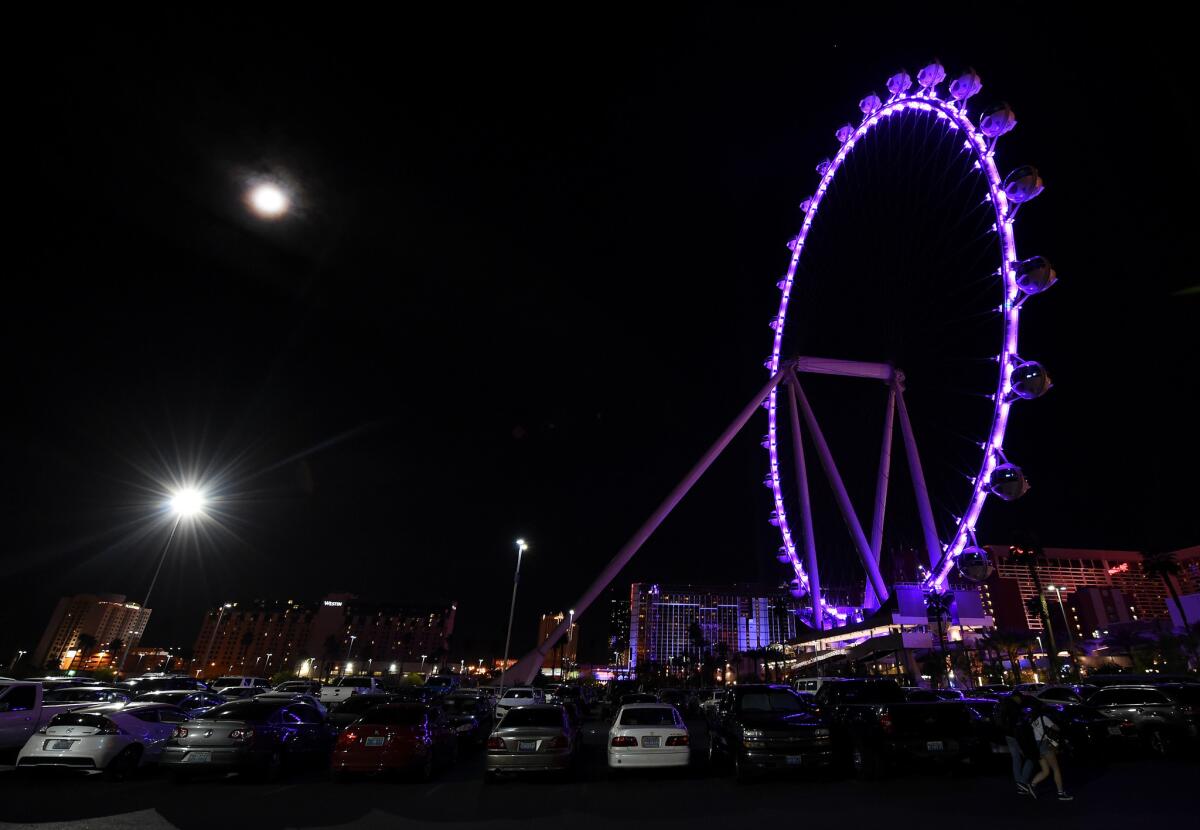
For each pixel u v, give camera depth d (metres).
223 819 10.16
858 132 56.41
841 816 9.83
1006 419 44.19
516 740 13.40
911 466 67.69
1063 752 14.80
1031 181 38.94
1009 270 42.31
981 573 50.03
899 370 72.06
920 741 12.34
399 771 13.61
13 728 14.73
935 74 45.72
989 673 96.44
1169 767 13.70
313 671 176.00
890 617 72.62
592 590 66.69
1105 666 87.75
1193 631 84.75
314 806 11.19
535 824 9.87
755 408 73.56
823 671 95.31
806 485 77.56
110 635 149.88
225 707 14.27
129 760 13.73
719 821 9.82
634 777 14.20
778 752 12.30
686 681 169.12
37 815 10.29
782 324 72.19
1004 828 8.90
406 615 198.38
